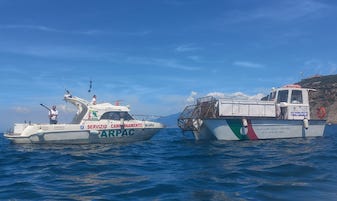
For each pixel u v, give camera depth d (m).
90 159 16.62
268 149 19.11
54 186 10.56
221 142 23.11
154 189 9.61
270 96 26.75
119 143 24.12
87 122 23.38
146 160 16.08
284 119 24.70
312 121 25.78
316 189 9.25
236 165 13.49
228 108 23.78
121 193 9.33
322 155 15.65
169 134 42.03
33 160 16.77
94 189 9.95
